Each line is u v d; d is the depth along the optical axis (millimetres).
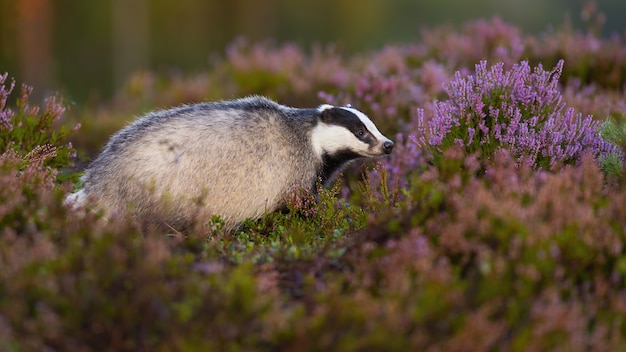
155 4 53656
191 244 8977
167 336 6613
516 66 11359
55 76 40656
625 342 6863
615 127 11586
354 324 6648
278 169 11305
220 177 10828
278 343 6645
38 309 6863
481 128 10711
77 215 8781
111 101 26172
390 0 69750
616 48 19078
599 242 7801
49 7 40312
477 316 6535
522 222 7832
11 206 8586
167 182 10633
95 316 6691
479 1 71812
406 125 14820
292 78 20484
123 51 48906
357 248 8688
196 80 24172
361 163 13906
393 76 17516
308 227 10430
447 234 7859
